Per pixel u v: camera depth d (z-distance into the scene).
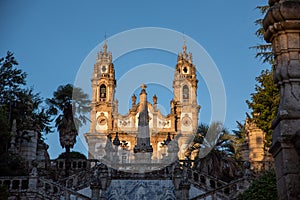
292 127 8.95
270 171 16.00
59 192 24.56
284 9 9.30
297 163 8.80
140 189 27.55
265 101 25.59
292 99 9.12
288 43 9.40
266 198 14.87
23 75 37.41
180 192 24.47
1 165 28.66
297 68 9.23
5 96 35.91
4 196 19.59
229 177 32.81
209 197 24.09
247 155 36.59
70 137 36.47
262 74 27.22
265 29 9.84
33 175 24.45
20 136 34.28
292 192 8.65
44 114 37.56
